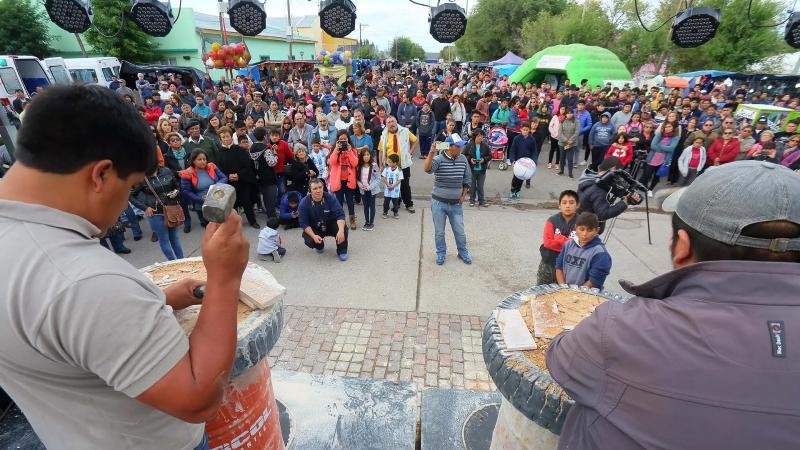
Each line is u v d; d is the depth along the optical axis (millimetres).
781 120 10195
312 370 3488
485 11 39781
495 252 5773
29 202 793
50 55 27688
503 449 1937
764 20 23234
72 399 869
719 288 840
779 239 808
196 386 818
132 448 964
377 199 8125
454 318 4246
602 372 903
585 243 3336
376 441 2463
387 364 3566
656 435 806
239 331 1585
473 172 7449
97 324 736
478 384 3355
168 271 2062
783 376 742
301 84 18875
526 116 11016
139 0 6363
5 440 2277
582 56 19125
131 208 5898
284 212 6473
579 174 9898
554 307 2012
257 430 1784
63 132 761
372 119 11078
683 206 953
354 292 4727
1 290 737
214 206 850
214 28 31125
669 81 19391
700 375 780
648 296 1007
